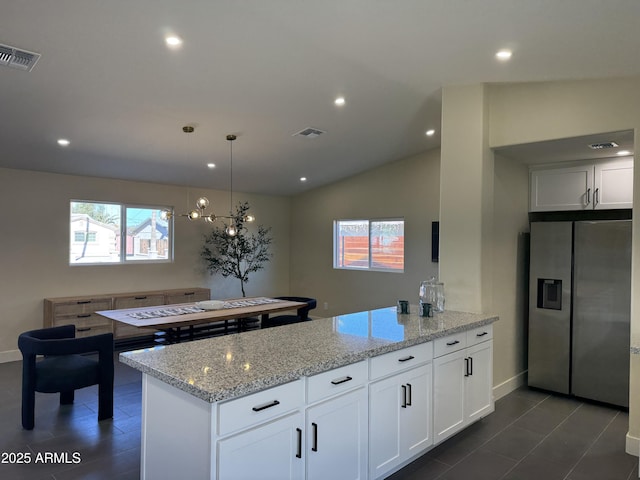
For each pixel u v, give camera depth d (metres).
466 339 3.17
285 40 2.88
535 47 2.73
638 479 2.62
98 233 5.92
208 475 1.66
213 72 3.34
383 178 6.68
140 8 2.47
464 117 3.69
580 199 4.18
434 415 2.84
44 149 4.65
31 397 3.27
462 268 3.67
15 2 2.36
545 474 2.66
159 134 4.53
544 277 4.18
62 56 2.95
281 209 8.04
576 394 3.98
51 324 5.15
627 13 2.15
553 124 3.40
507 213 4.15
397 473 2.65
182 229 6.69
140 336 5.89
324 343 2.47
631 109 3.07
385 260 6.78
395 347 2.48
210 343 2.47
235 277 7.34
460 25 2.52
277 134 4.86
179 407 1.84
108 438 3.12
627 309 3.71
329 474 2.12
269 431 1.84
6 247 5.11
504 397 4.05
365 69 3.37
